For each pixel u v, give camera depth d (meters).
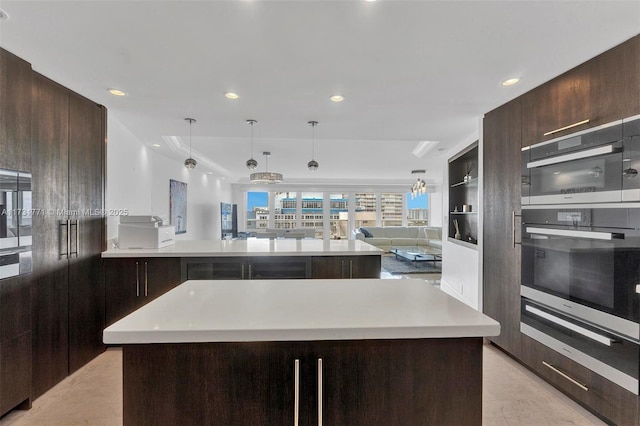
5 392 1.83
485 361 2.62
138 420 0.90
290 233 5.60
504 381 2.30
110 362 2.57
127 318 0.97
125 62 1.99
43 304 2.12
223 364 0.91
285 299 1.19
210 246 3.13
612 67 1.74
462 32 1.66
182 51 1.87
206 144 5.04
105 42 1.76
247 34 1.69
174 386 0.90
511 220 2.58
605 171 1.76
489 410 1.95
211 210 7.99
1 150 1.79
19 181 1.89
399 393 0.94
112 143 3.16
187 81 2.27
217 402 0.91
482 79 2.21
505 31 1.65
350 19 1.56
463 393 0.96
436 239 9.09
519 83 2.26
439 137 3.83
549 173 2.18
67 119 2.34
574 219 1.96
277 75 2.18
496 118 2.79
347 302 1.16
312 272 2.82
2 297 1.81
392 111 2.90
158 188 5.11
